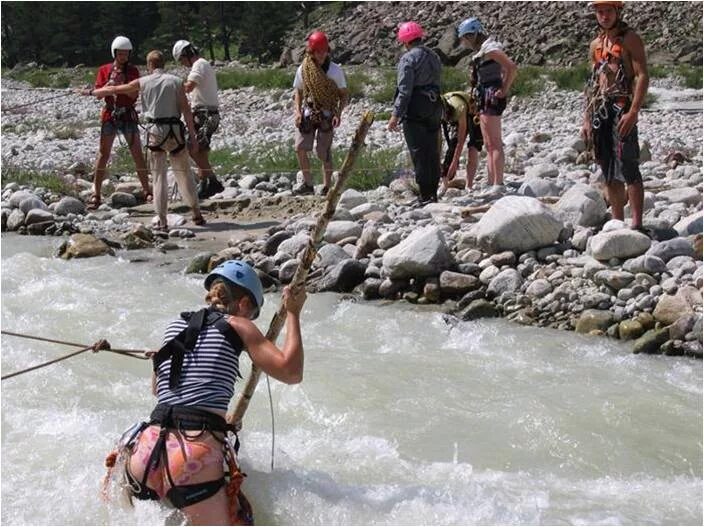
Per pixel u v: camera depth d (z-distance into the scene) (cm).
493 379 772
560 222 1005
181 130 1230
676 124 2027
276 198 1368
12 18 4781
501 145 1285
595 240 959
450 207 1202
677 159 1510
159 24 4950
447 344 853
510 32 3572
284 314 550
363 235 1053
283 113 2589
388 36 3834
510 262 981
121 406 705
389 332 877
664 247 940
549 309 914
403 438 668
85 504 539
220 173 1577
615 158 993
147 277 1042
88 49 4847
